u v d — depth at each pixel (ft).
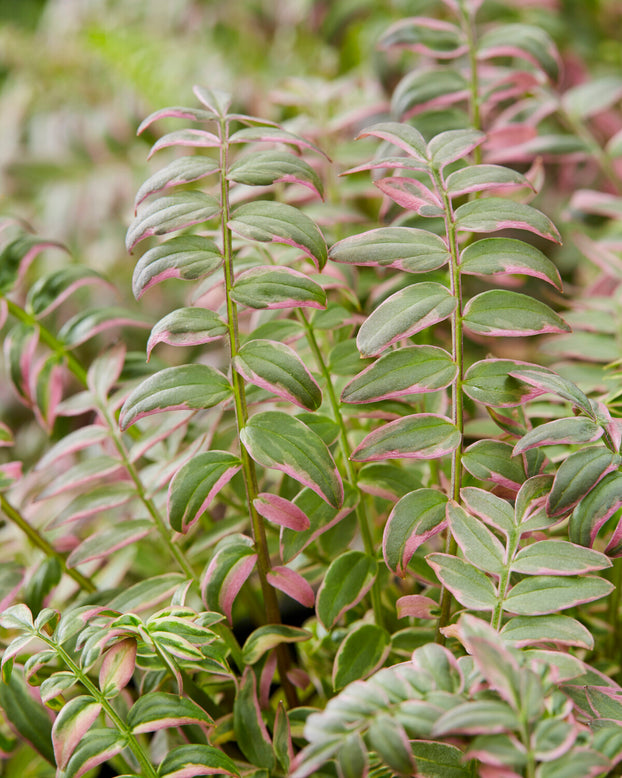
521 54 2.08
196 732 1.82
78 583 1.99
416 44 2.10
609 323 2.05
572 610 1.91
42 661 1.73
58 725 1.69
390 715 1.61
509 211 1.77
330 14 3.18
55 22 3.97
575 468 1.72
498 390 1.75
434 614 1.80
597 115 2.66
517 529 1.74
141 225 1.76
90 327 2.01
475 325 1.75
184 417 1.93
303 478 1.75
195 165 1.79
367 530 1.87
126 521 1.93
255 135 1.80
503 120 2.21
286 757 1.77
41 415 1.99
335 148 2.26
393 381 1.74
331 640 1.94
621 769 1.74
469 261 1.76
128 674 1.73
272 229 1.75
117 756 1.91
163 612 1.75
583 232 2.47
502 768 1.61
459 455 1.77
